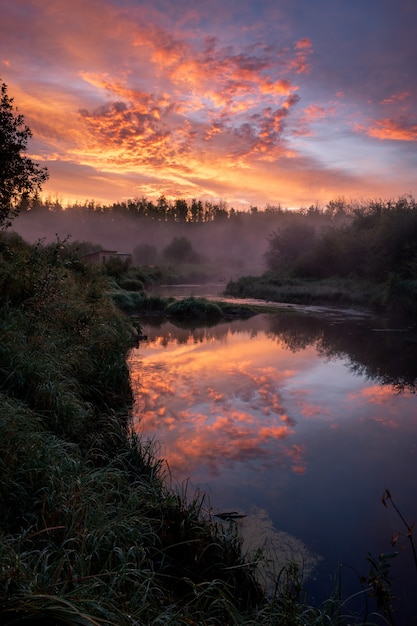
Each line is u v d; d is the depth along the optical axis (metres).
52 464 3.45
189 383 7.92
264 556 3.22
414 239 23.41
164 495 3.83
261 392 7.43
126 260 34.19
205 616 2.43
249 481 4.35
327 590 2.90
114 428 5.00
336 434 5.59
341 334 14.19
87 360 6.77
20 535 2.52
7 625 1.55
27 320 6.71
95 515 2.99
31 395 4.86
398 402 6.95
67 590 2.23
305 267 33.94
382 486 4.30
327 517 3.75
